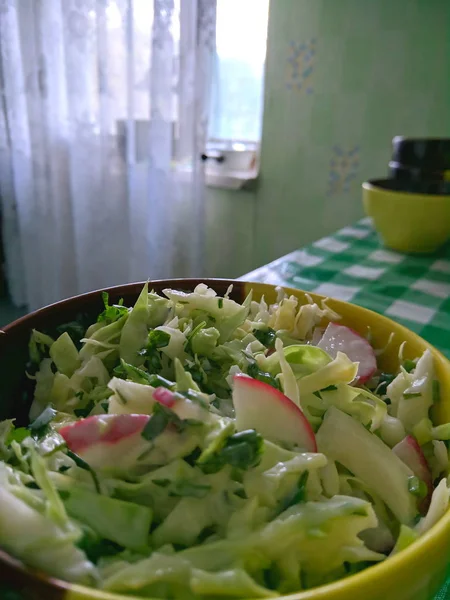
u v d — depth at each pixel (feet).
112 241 6.21
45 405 1.49
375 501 1.23
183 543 1.03
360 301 2.88
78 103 5.69
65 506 1.04
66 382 1.50
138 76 5.61
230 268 6.82
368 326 1.84
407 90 5.04
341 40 5.22
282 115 5.80
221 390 1.47
